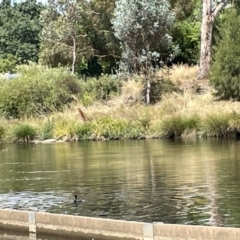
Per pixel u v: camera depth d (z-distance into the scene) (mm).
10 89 34219
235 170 15539
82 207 11664
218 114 26797
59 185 14477
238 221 10062
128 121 28531
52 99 33688
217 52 30625
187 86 33500
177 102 30406
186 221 10203
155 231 8945
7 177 16312
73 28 42469
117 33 32875
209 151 20438
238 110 27984
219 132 26219
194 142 24297
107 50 44406
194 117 27406
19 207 11906
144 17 32188
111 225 9305
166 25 32594
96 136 28297
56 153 22484
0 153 23672
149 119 28500
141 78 33375
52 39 43281
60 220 9828
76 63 43938
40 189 14000
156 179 14680
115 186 13930
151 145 23875
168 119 27453
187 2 42062
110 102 33094
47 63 43781
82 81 36031
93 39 44281
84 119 30109
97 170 16859
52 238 9922
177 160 18297
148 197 12391
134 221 9664
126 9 32469
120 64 34625
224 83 30156
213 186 13336
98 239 9453
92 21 43688
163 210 11102
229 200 11750
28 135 29266
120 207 11508
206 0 34750
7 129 29828
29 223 10188
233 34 30547
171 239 8836
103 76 35781
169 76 34531
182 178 14641
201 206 11312
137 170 16453
